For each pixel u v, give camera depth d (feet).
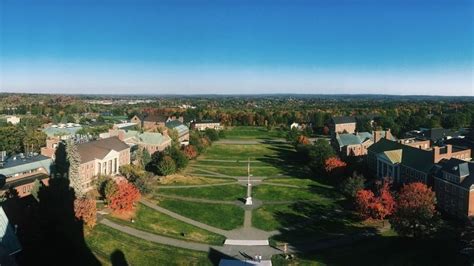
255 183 424.87
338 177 425.69
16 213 266.16
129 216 302.86
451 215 318.04
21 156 406.21
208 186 406.41
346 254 244.42
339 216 319.68
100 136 569.64
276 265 234.58
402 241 255.09
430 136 599.57
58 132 620.08
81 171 362.94
